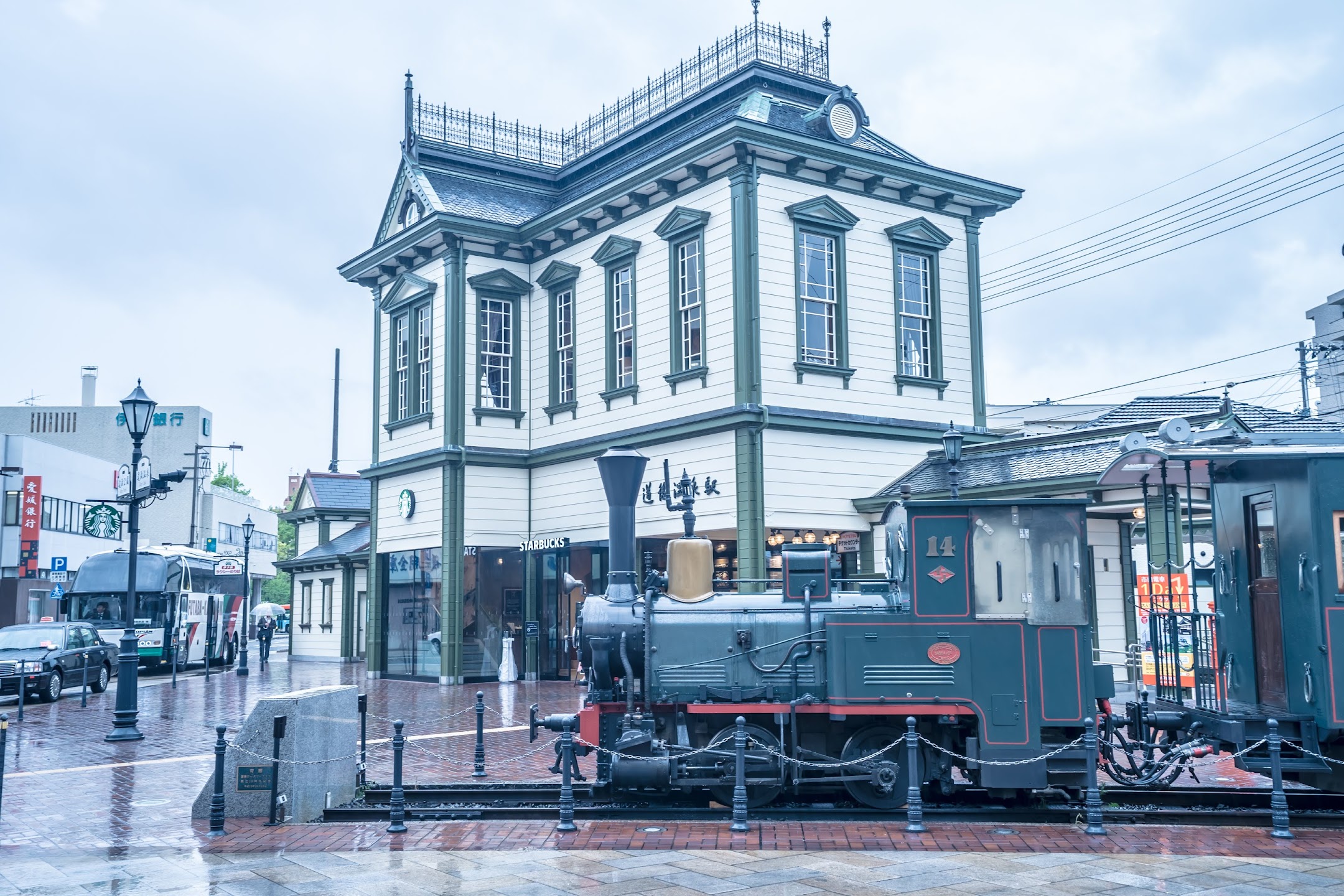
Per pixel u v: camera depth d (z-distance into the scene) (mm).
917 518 10445
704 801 10992
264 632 35250
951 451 16719
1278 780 9445
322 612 39062
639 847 8992
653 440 22922
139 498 17922
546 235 26438
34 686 22594
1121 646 19828
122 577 32656
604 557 24766
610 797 11062
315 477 40938
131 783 12523
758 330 21062
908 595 10602
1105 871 8047
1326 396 31484
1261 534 11109
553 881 7898
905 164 23109
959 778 12039
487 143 29297
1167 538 11484
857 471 22391
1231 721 10250
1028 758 10039
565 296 26438
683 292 22719
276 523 83125
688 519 11695
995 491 19234
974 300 24750
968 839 9180
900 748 10508
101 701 23281
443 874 8180
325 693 11156
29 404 63656
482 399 26688
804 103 24531
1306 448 10289
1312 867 8195
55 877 8242
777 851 8766
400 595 28328
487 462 26391
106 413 63188
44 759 14500
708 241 22016
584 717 10867
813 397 21828
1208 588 17188
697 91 25953
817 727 10844
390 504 28828
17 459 40844
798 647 10781
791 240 21828
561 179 29672
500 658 26453
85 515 47469
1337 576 9938
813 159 21906
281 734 10383
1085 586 10312
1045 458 19781
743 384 20922
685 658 10820
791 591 11008
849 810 10445
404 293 28375
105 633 32062
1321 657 9930
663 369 23031
